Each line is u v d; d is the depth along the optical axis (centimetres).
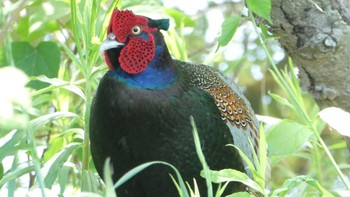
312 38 905
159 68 879
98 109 880
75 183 969
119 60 873
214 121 903
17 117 614
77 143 931
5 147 855
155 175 884
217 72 974
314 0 906
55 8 1092
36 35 1188
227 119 934
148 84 873
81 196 680
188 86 900
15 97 582
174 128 876
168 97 876
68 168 908
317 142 1031
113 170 895
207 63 1051
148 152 875
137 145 873
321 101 956
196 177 890
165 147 876
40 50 1092
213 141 902
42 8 1090
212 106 909
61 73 1083
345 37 902
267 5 859
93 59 921
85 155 933
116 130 874
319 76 933
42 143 1119
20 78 586
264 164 802
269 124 1026
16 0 1251
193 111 887
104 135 881
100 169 916
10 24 1021
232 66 1102
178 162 881
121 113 868
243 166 944
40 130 1167
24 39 1179
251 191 938
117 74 878
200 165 888
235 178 771
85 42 919
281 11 906
